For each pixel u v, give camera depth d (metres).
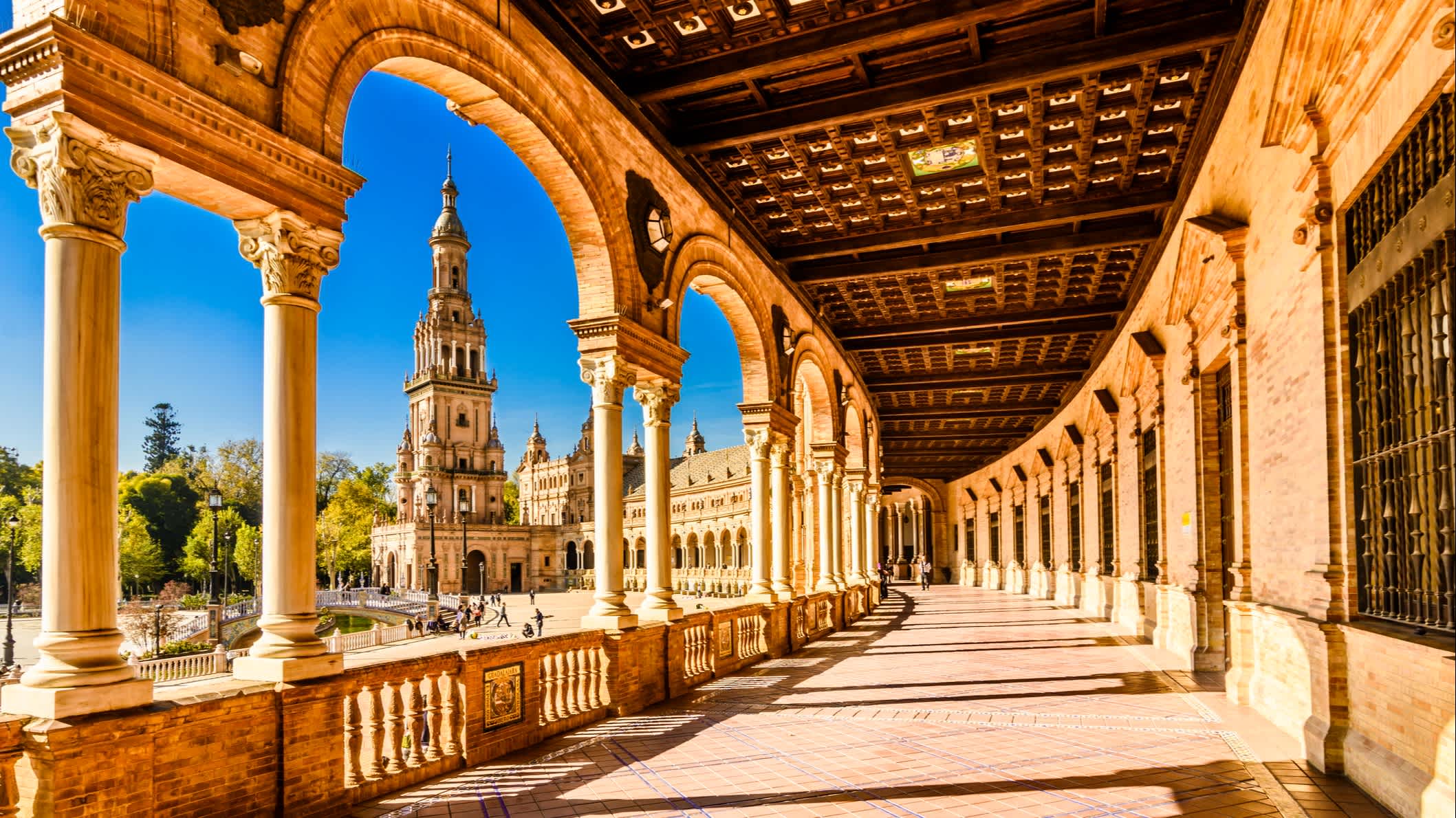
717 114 11.24
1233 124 9.68
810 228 14.90
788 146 11.64
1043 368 24.83
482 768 7.34
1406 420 5.74
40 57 4.54
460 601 52.94
